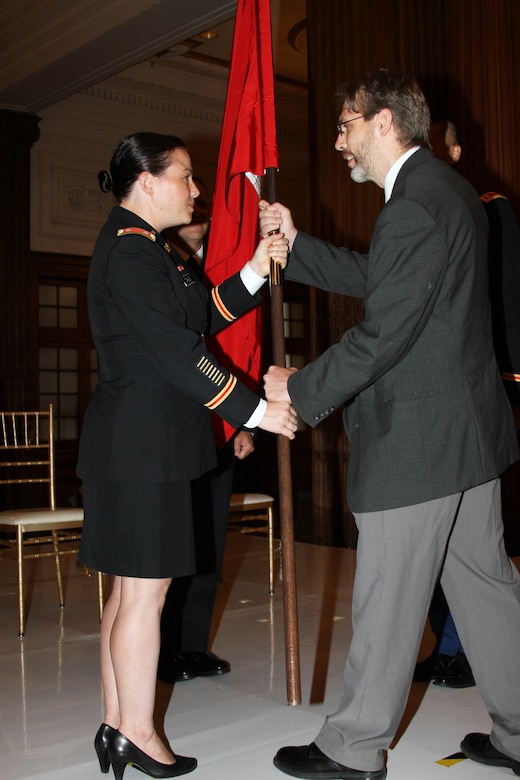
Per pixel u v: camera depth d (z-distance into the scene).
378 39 5.77
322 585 4.70
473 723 2.51
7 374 8.83
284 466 2.45
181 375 2.03
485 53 5.34
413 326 1.88
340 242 6.06
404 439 1.95
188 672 3.02
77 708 2.77
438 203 1.93
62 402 9.43
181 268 2.19
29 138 8.88
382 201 5.84
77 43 7.38
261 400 2.11
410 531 1.96
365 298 1.96
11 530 3.91
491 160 5.33
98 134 9.42
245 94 2.69
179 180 2.22
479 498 2.07
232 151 2.81
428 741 2.37
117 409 2.09
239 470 10.38
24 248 8.91
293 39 8.73
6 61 8.23
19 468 8.84
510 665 2.07
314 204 6.26
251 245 3.00
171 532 2.06
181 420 2.10
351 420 2.12
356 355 1.89
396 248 1.88
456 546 2.10
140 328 2.03
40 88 8.33
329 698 2.76
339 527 6.19
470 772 2.15
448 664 2.91
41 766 2.27
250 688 2.90
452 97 5.50
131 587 2.09
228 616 4.00
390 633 1.96
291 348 11.10
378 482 1.96
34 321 9.12
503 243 2.67
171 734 2.47
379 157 2.10
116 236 2.13
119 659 2.08
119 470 2.05
